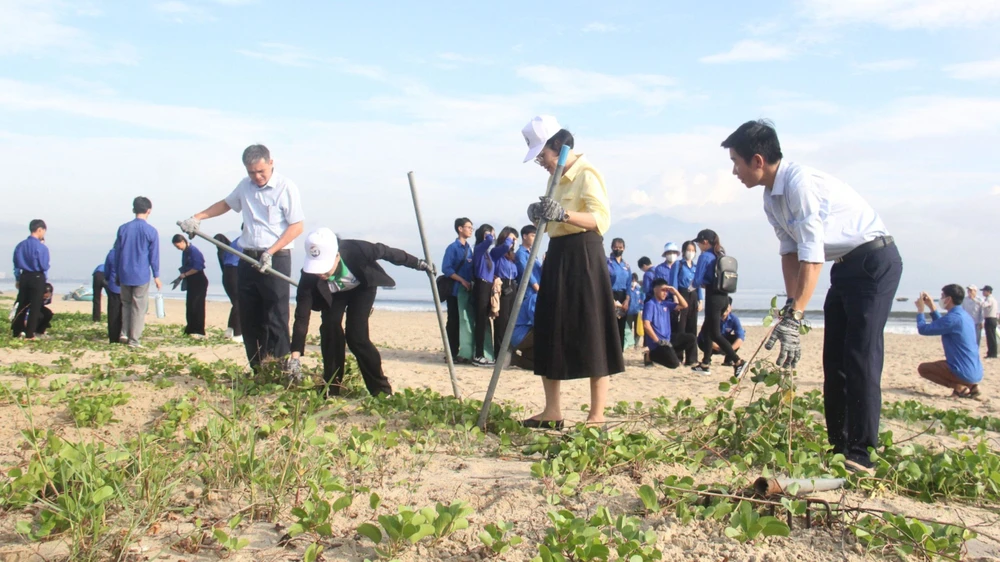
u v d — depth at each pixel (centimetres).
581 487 385
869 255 437
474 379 905
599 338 520
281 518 340
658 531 330
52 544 304
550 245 532
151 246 1215
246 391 610
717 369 1105
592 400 530
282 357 668
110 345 1218
